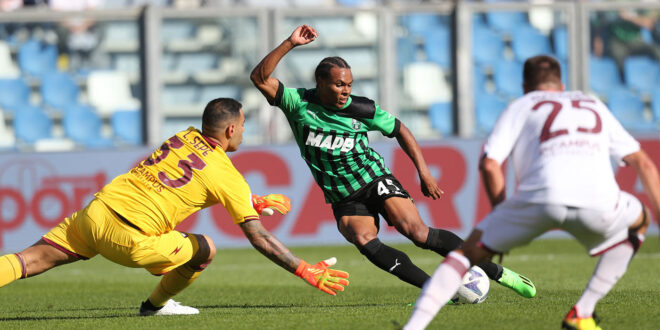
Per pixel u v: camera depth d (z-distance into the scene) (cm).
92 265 3869
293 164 4375
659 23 5444
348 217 2008
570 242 4259
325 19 5206
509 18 5475
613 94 5428
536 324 1562
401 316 1739
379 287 2666
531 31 5462
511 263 3372
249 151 4369
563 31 5462
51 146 5294
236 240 4334
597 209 1355
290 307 2070
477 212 4362
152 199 1747
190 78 5206
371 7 5200
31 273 1769
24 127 5297
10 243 4325
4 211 4331
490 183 1374
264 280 3061
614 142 1400
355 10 5178
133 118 5244
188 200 1766
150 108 5153
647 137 4438
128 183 1764
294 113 1973
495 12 5472
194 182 1758
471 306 1889
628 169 4316
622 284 2486
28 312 2136
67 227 1786
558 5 5331
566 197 1346
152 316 1909
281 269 3441
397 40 5228
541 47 5469
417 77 5241
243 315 1861
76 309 2198
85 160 4391
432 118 5241
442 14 5228
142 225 1741
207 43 5191
